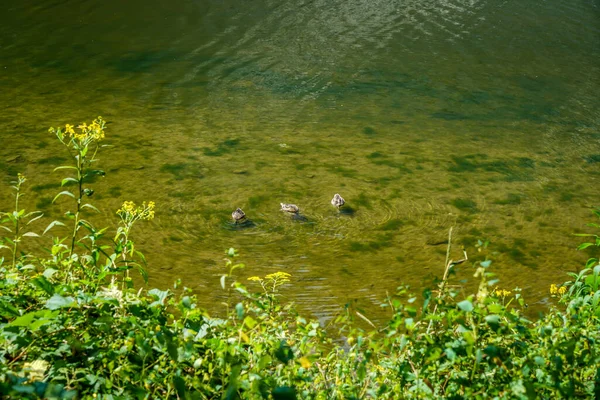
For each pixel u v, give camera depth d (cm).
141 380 361
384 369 412
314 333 425
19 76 1738
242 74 1855
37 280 404
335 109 1633
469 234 1064
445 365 385
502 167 1347
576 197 1230
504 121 1623
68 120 1457
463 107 1703
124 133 1400
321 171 1273
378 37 2261
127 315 440
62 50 1972
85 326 405
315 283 890
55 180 1156
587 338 403
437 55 2114
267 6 2550
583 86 1917
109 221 1030
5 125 1403
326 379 419
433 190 1218
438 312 412
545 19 2578
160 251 954
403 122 1574
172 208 1089
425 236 1051
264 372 383
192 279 879
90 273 485
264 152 1346
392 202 1161
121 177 1188
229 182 1198
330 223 1077
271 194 1165
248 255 964
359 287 884
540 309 848
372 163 1325
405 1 2727
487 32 2383
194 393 352
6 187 1116
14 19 2244
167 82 1758
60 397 258
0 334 374
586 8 2748
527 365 359
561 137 1539
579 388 384
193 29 2242
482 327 393
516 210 1160
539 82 1931
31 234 509
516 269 962
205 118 1523
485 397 352
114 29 2202
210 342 400
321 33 2266
